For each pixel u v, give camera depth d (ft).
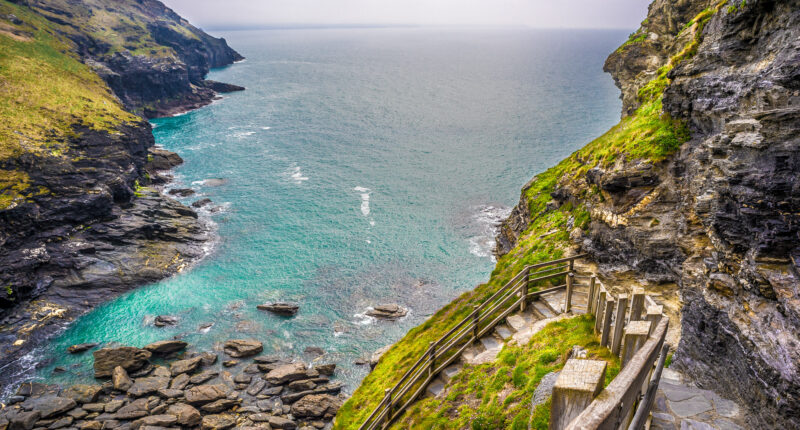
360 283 216.13
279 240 256.11
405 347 97.30
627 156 80.38
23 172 231.50
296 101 638.53
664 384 34.04
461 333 67.31
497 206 299.17
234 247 248.32
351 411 84.17
